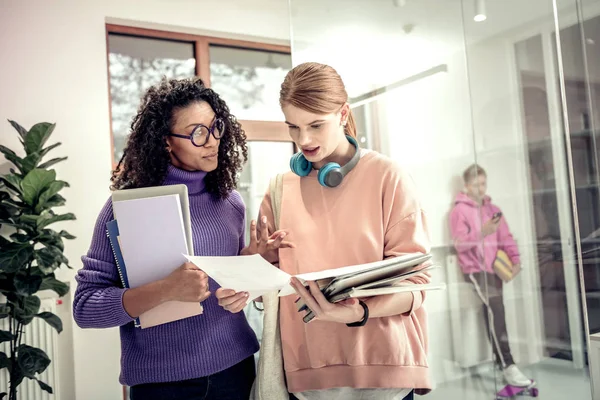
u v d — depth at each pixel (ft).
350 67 5.95
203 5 12.30
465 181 7.22
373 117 6.10
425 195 6.97
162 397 3.86
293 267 4.03
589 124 3.66
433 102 6.71
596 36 3.54
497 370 7.66
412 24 6.36
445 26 6.72
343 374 3.83
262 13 13.04
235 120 4.51
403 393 3.78
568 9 3.60
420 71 6.55
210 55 12.91
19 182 9.38
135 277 3.64
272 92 13.64
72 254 10.59
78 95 10.86
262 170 12.84
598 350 3.70
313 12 5.98
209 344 3.93
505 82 7.24
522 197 7.53
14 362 9.12
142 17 11.60
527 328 7.58
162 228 3.53
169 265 3.61
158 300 3.50
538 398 7.45
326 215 4.00
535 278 7.55
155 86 4.26
